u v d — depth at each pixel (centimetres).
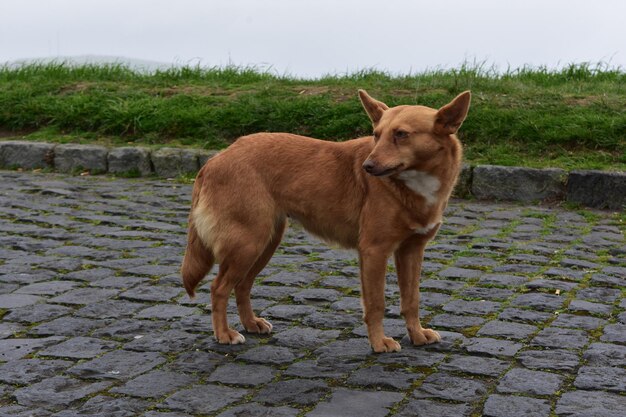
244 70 785
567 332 339
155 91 690
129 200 508
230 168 327
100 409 292
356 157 327
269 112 610
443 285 383
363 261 325
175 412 291
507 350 326
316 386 304
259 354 325
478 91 626
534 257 415
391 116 319
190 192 527
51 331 340
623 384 304
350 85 673
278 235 339
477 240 441
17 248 424
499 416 288
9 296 370
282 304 366
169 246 430
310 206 329
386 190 320
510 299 368
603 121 545
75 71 784
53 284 382
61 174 583
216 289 331
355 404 295
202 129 609
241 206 325
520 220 476
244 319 342
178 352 327
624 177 495
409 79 691
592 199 500
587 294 372
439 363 318
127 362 319
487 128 559
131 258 413
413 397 298
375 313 326
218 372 313
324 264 407
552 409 291
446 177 320
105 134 630
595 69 737
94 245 429
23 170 597
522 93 619
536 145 543
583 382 305
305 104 605
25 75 779
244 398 298
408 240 329
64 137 621
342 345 332
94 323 347
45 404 295
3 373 311
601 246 431
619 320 348
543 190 509
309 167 329
